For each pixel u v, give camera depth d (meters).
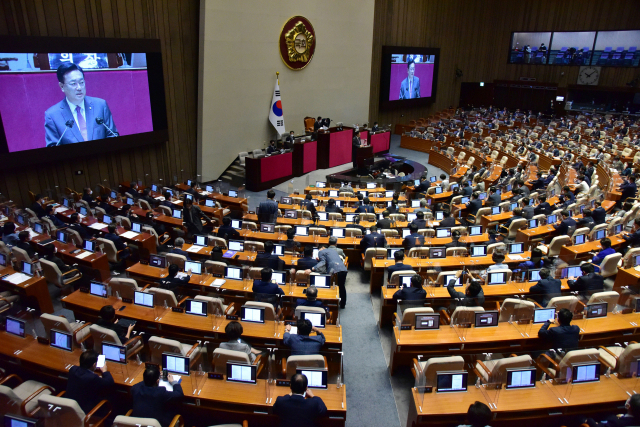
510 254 10.14
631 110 33.16
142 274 8.65
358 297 9.77
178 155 18.52
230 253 9.80
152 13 16.25
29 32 13.04
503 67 37.53
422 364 5.88
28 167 13.95
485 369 5.76
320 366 5.49
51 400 4.76
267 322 6.93
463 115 34.44
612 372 5.93
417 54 30.61
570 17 33.81
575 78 34.53
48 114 13.59
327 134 20.88
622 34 31.98
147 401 4.96
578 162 20.25
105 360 5.88
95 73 14.61
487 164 21.83
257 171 18.11
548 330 6.41
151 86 16.47
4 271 8.77
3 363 6.16
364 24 24.98
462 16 34.97
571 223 11.45
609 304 7.31
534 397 5.34
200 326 6.87
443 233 11.21
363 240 10.36
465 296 7.66
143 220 13.02
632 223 12.28
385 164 23.59
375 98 29.52
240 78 19.44
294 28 21.08
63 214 12.59
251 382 5.50
